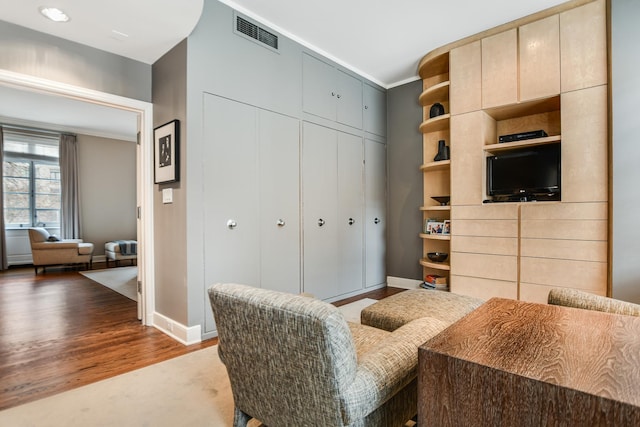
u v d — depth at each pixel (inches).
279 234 125.0
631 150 98.3
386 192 180.9
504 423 33.1
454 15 117.0
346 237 155.5
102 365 85.2
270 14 116.6
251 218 115.6
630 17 98.5
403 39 133.9
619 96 99.9
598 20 105.2
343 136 153.7
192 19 90.4
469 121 130.5
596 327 45.5
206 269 103.5
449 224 146.3
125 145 285.9
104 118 229.0
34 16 88.0
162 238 110.4
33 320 120.9
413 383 52.5
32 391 72.8
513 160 123.1
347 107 155.9
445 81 147.9
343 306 140.6
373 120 171.6
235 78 111.1
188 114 99.3
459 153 132.9
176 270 103.7
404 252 175.2
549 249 112.7
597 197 104.9
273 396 45.3
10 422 62.1
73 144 255.9
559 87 111.6
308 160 136.7
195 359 88.7
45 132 246.5
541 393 31.1
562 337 41.9
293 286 130.1
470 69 130.5
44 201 258.4
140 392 72.4
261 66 118.9
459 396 35.9
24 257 245.3
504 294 121.6
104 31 95.9
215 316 49.3
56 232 262.7
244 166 113.6
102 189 273.3
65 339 102.6
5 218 240.2
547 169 117.0
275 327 40.3
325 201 144.4
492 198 132.4
